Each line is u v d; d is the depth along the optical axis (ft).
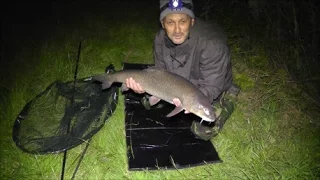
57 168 4.13
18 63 6.46
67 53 6.71
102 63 6.63
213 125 4.38
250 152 4.31
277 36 6.70
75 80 5.32
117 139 4.56
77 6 10.44
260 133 4.68
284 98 5.16
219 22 7.79
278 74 5.67
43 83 5.80
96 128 4.61
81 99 5.13
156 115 5.05
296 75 5.75
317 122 4.76
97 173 4.11
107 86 4.41
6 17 9.38
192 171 4.11
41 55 6.51
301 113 4.91
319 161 4.12
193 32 3.90
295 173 3.93
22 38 7.79
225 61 3.94
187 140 4.57
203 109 3.52
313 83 5.48
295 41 6.19
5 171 4.13
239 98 5.35
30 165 4.17
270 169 4.09
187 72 4.23
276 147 4.40
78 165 4.12
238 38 6.84
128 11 9.69
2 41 7.57
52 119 4.83
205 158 4.26
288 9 7.03
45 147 4.31
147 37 7.71
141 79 4.01
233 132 4.75
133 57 6.90
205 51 3.89
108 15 9.39
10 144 4.50
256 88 5.53
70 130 4.54
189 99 3.59
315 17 6.40
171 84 3.76
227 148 4.44
